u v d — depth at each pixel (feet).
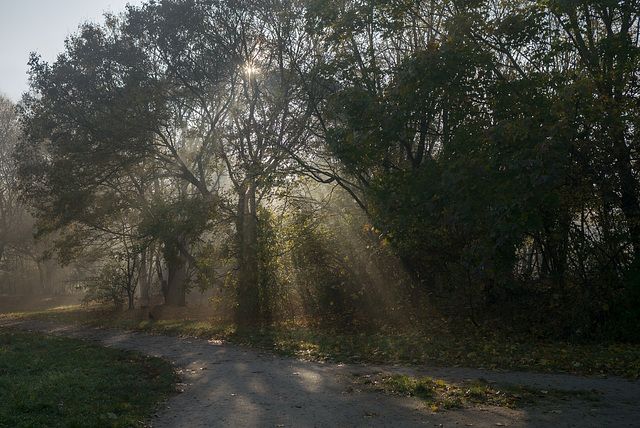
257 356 43.47
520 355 38.04
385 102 46.98
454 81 46.60
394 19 56.29
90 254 106.32
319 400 26.66
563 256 47.67
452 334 50.85
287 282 71.10
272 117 74.43
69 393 26.30
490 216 38.55
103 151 83.82
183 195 80.84
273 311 73.15
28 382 28.76
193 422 23.16
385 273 64.95
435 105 50.85
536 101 45.47
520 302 52.75
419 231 51.75
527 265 57.36
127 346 51.57
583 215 46.98
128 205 90.22
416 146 69.26
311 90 69.97
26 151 100.42
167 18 83.61
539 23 47.96
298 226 66.44
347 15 54.90
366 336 53.26
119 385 29.84
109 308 103.81
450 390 27.04
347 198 76.02
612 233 44.70
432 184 46.06
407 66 46.68
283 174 63.93
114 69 86.74
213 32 86.48
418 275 64.75
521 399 24.80
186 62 88.74
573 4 42.83
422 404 24.67
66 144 83.05
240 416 24.02
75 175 86.17
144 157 87.30
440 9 55.93
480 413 22.68
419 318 60.18
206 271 75.05
